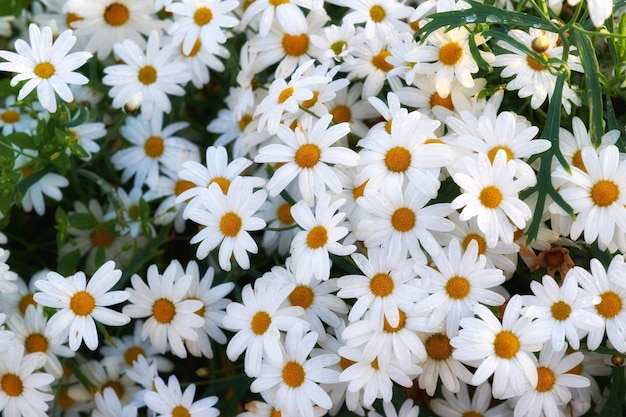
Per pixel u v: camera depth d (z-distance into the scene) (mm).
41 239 613
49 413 573
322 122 517
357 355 500
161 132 599
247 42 582
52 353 549
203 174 542
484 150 502
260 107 537
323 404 503
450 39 527
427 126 505
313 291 522
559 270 517
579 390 521
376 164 506
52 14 645
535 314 486
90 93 620
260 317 514
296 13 566
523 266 539
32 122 604
